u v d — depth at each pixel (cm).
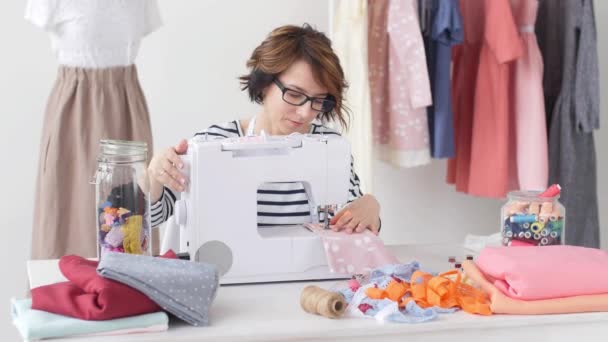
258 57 182
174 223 187
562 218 174
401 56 293
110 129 262
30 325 126
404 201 360
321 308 138
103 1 253
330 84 177
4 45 309
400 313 138
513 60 307
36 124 316
